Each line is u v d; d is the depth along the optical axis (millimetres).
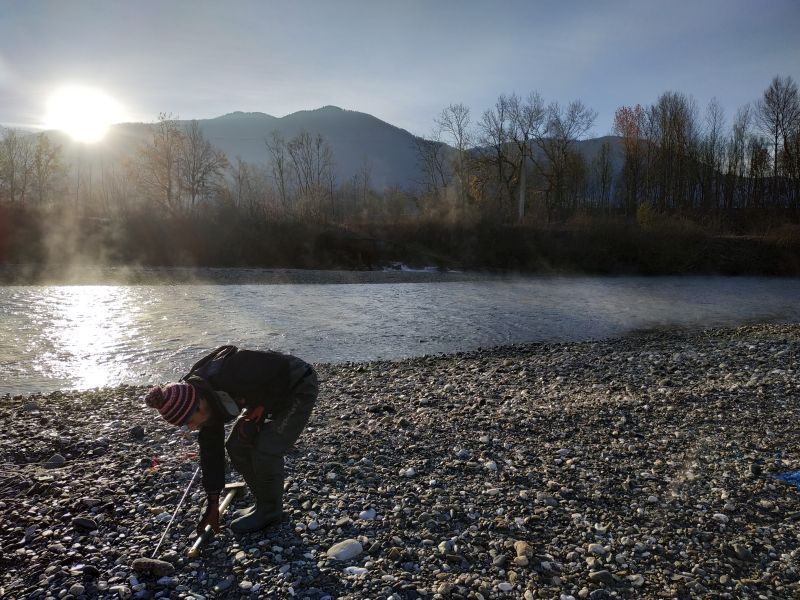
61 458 6605
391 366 13797
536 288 35719
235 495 5391
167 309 22922
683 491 5961
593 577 4371
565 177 69188
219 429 4320
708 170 73312
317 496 5602
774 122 70000
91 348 15586
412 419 8500
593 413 8664
